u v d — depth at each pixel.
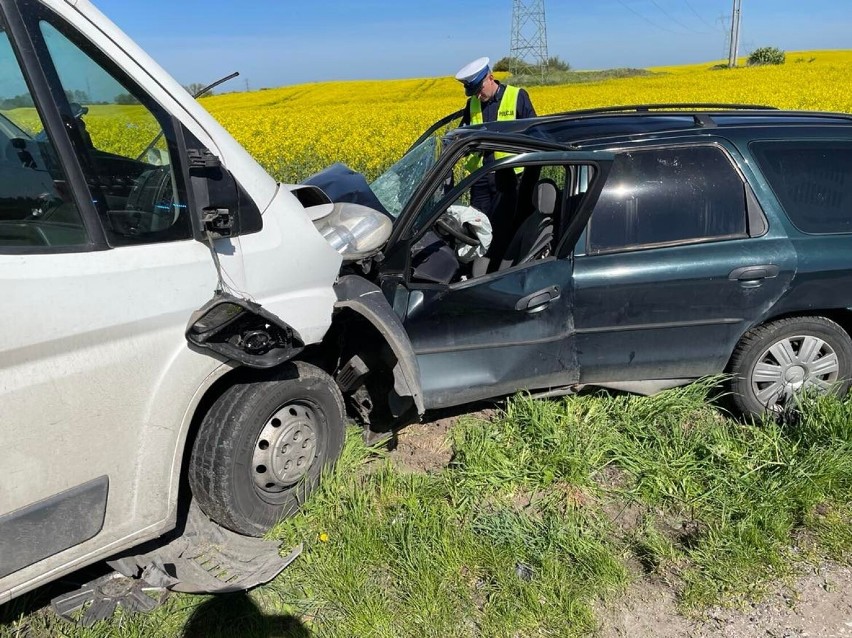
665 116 4.02
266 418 2.86
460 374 3.57
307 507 3.06
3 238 2.08
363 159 12.55
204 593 2.56
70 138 2.21
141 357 2.35
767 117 3.98
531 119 4.18
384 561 2.85
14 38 2.11
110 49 2.35
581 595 2.68
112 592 2.62
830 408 3.56
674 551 2.91
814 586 2.74
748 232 3.62
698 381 3.84
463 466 3.40
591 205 3.38
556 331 3.59
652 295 3.55
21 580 2.18
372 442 3.52
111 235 2.29
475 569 2.83
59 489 2.22
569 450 3.44
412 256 3.62
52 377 2.14
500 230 4.28
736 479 3.28
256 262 2.68
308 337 2.90
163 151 2.48
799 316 3.75
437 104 29.02
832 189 3.74
